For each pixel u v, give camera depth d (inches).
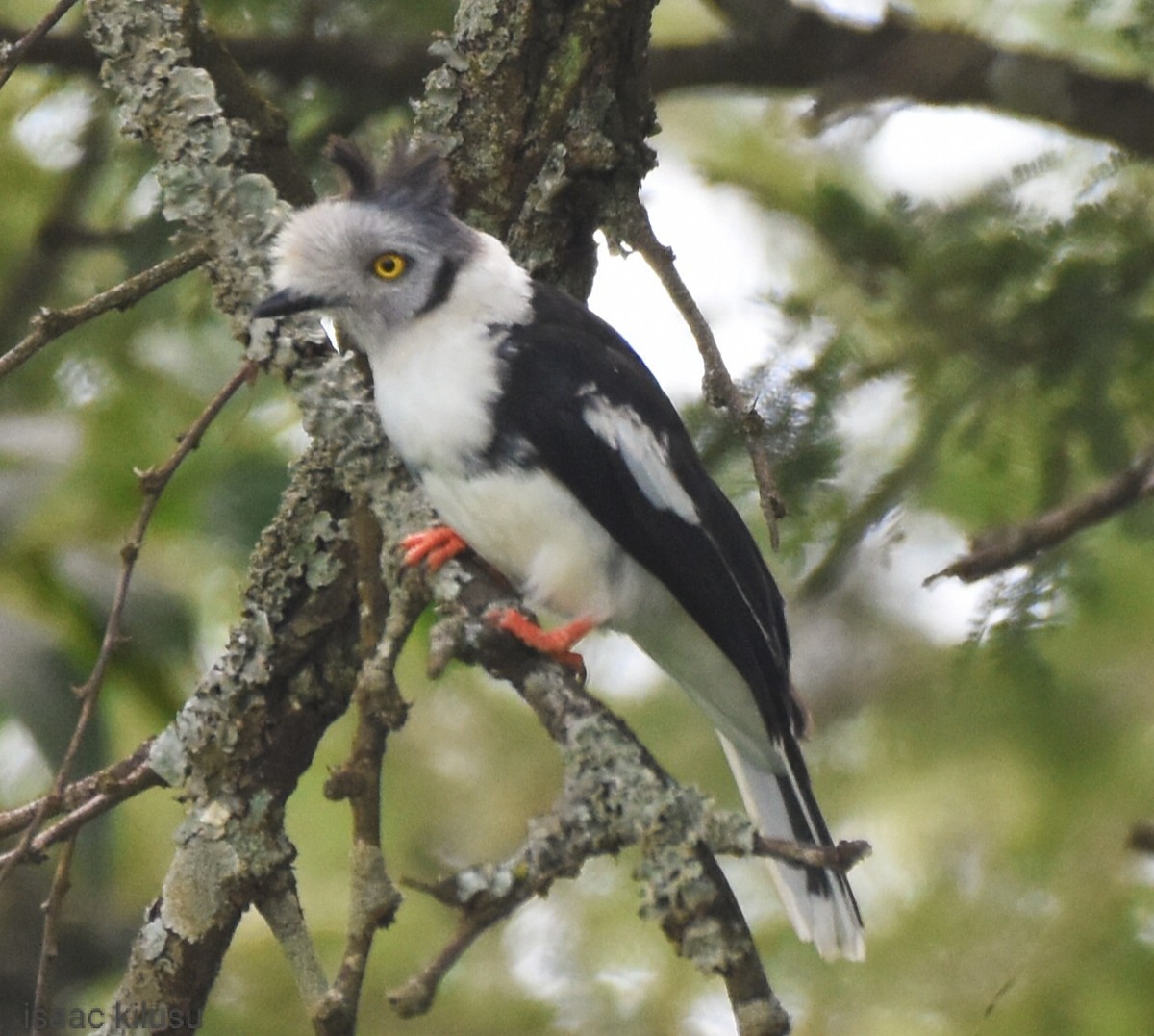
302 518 328.5
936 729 486.9
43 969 313.6
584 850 255.3
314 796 536.1
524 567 363.3
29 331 468.4
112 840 425.1
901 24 467.8
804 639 522.9
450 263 346.0
